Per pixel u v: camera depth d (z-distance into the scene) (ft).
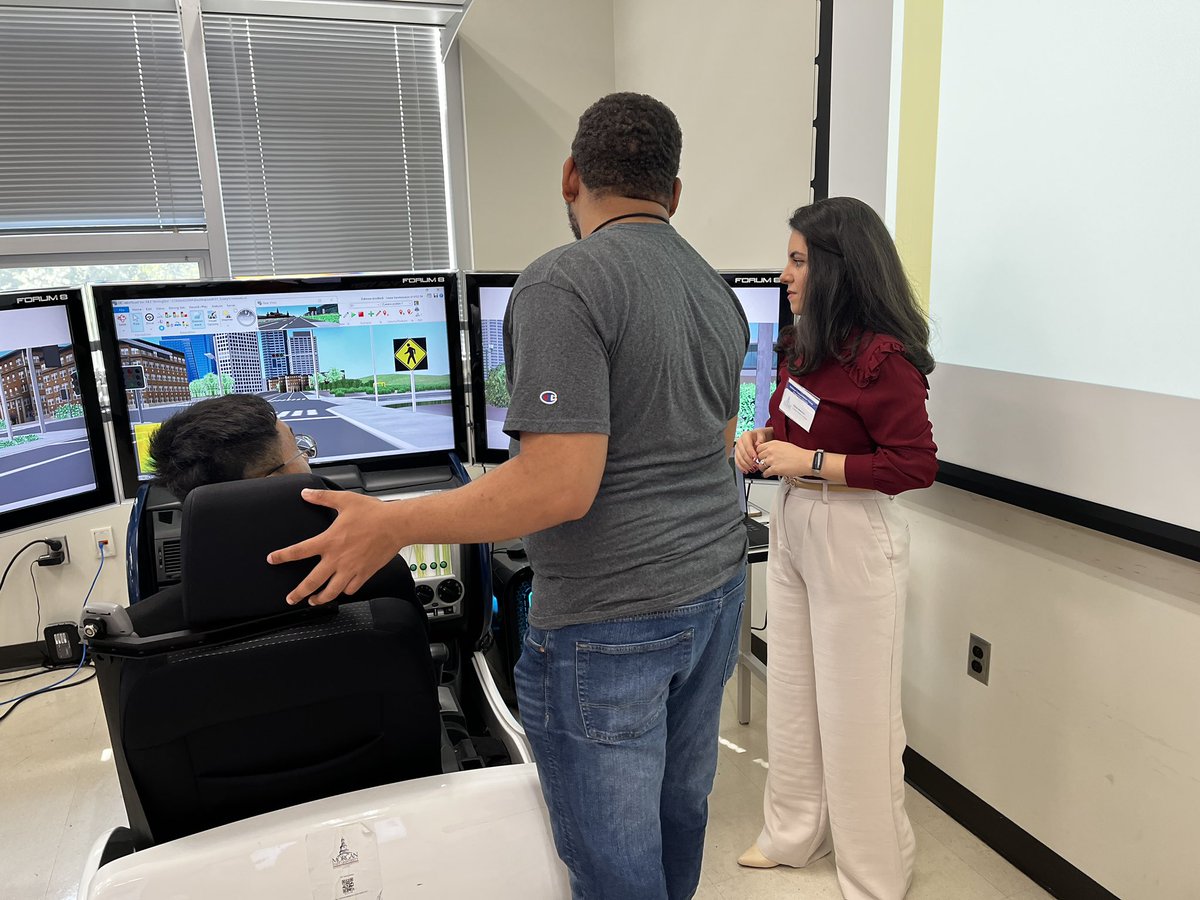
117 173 10.72
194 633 3.13
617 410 3.34
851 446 5.31
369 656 3.42
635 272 3.31
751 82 8.67
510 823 3.76
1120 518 4.98
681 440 3.53
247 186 11.39
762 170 8.63
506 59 11.75
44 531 9.57
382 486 6.46
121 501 6.66
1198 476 4.55
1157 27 4.48
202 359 6.13
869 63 6.56
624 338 3.24
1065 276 5.19
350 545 3.09
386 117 11.75
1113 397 4.97
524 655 3.74
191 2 10.44
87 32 10.34
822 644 5.57
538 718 3.62
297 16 10.98
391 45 11.56
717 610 3.69
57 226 10.61
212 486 3.15
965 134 5.77
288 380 6.37
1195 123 4.36
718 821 6.95
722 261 9.59
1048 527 5.65
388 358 6.56
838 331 5.21
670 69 10.46
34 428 6.04
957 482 6.18
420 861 3.64
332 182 11.72
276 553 3.07
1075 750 5.66
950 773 6.85
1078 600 5.50
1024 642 5.97
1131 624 5.17
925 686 7.00
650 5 10.83
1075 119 5.00
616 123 3.50
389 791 3.66
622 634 3.41
